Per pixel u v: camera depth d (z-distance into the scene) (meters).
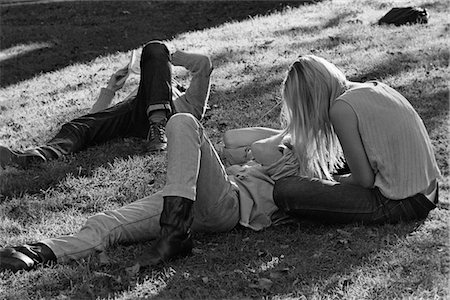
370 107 4.76
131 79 9.49
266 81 8.62
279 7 14.58
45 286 4.35
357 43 10.09
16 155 6.51
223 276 4.38
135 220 4.78
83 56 12.61
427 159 4.91
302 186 4.85
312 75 4.82
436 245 4.61
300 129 4.90
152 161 6.45
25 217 5.60
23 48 13.67
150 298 4.15
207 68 6.80
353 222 4.89
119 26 14.67
